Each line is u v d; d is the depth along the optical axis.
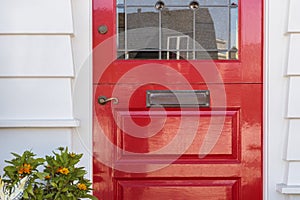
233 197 2.90
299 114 2.76
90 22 2.83
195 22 2.89
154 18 2.89
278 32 2.83
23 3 2.67
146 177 2.89
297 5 2.76
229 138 2.90
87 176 2.81
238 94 2.89
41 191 2.30
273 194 2.84
